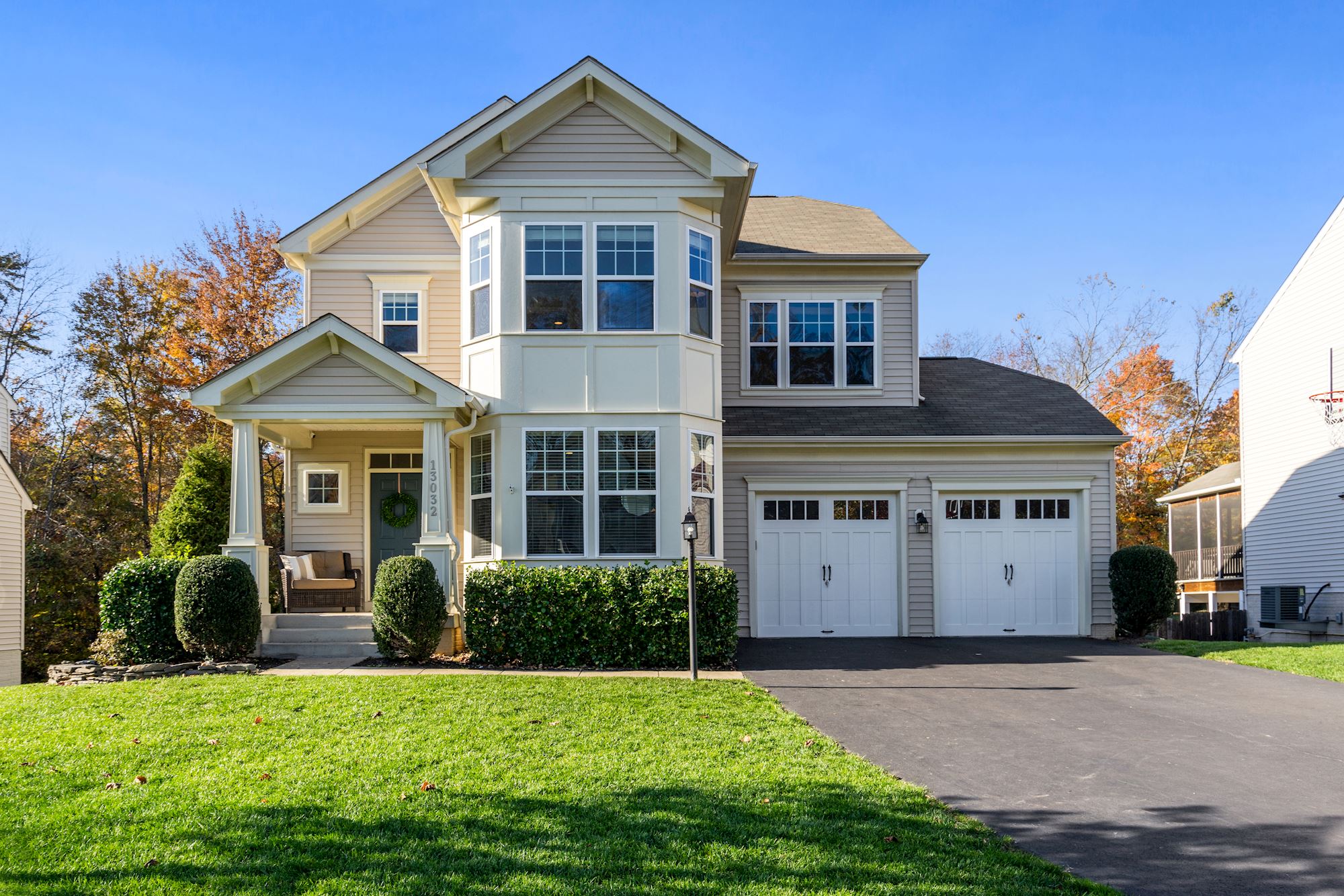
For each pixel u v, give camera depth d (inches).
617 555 552.1
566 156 569.9
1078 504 690.8
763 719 359.3
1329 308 805.9
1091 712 385.7
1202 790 279.9
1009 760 311.3
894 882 204.7
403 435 670.5
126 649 497.4
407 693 392.8
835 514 685.9
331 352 532.4
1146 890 207.6
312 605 628.1
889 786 273.4
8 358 1224.8
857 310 738.2
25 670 1037.8
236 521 525.3
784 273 735.1
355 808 247.3
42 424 1219.2
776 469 682.2
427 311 675.4
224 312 1214.3
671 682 438.0
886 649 584.1
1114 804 266.5
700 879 204.8
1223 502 1056.8
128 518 1168.8
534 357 562.3
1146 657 546.9
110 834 229.3
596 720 349.4
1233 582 1031.0
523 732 327.6
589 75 558.6
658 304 565.6
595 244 566.9
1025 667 503.8
